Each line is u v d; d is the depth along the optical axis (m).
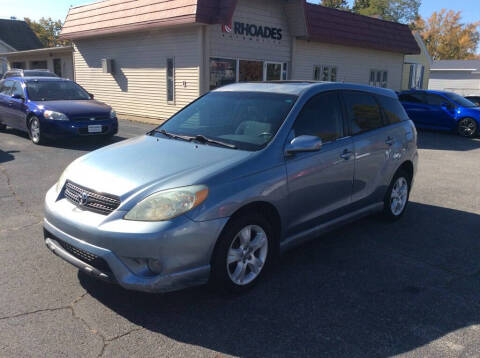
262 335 3.02
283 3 15.30
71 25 17.56
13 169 7.65
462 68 45.84
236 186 3.33
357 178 4.63
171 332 3.03
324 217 4.30
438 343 2.99
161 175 3.31
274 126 3.93
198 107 4.75
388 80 21.45
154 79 14.98
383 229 5.29
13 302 3.34
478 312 3.41
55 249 3.45
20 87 10.93
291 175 3.77
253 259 3.60
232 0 12.21
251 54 14.66
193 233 3.07
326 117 4.37
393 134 5.22
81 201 3.33
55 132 9.58
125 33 15.48
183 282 3.12
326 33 16.22
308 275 3.97
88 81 18.14
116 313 3.24
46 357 2.72
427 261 4.37
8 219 5.16
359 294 3.64
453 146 12.71
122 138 11.08
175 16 12.73
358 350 2.89
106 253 3.03
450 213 6.03
